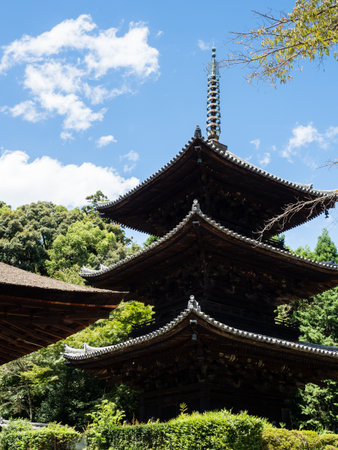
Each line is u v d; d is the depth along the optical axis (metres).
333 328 41.53
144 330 24.64
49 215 79.38
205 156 23.38
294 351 20.53
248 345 19.83
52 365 39.22
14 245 66.62
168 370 22.08
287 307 46.31
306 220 28.16
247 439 15.56
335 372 23.05
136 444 17.59
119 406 35.66
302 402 37.84
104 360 23.16
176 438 16.19
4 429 23.73
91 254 67.94
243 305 23.83
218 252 22.64
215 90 31.47
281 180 25.08
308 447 17.53
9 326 9.39
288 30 10.92
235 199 26.27
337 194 12.55
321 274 24.73
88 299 9.06
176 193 26.72
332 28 10.57
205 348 19.89
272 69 11.36
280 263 23.70
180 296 24.27
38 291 8.40
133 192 26.45
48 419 38.62
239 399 21.38
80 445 21.98
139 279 25.86
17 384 42.06
